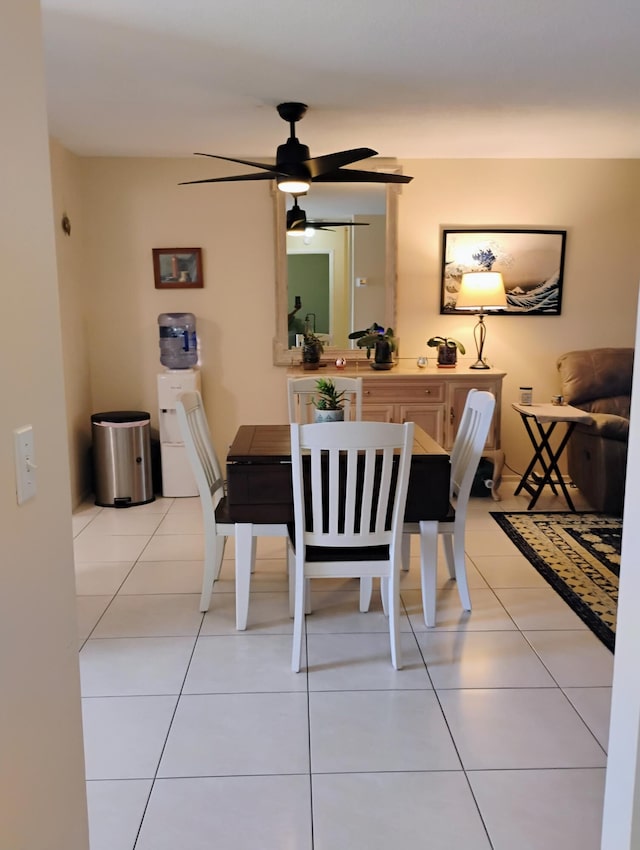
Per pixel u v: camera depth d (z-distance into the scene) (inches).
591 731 87.6
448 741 85.5
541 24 101.7
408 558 140.8
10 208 40.6
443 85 129.4
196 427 131.1
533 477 200.1
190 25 100.4
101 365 203.0
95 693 96.3
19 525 42.0
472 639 111.7
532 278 203.9
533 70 121.6
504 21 100.6
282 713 91.6
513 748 84.2
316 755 83.0
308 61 115.9
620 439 173.6
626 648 52.0
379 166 195.8
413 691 96.7
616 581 135.0
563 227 202.5
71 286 185.2
